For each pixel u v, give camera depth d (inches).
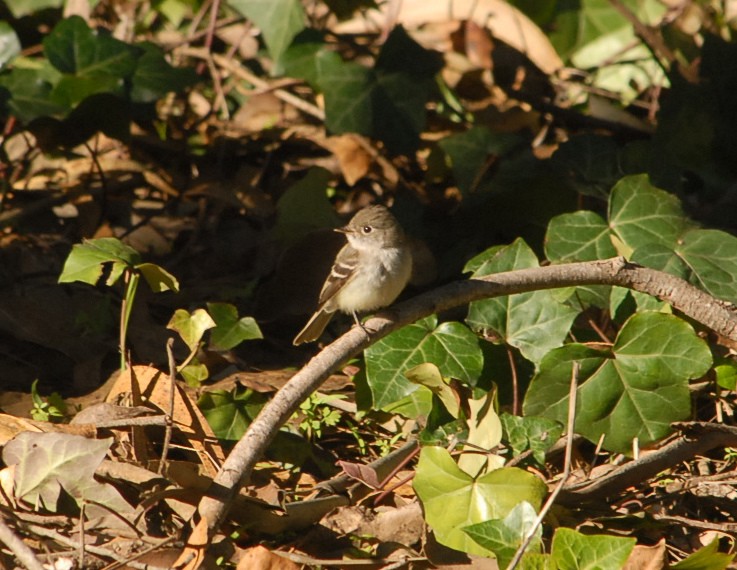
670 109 548.7
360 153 580.7
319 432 374.6
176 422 346.6
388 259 406.6
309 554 311.4
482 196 515.8
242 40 648.4
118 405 359.3
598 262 373.1
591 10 687.7
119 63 517.7
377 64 553.0
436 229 524.7
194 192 551.2
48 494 305.0
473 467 332.5
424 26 658.8
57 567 280.2
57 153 549.0
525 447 343.9
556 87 675.4
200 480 304.3
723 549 327.0
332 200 577.3
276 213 547.5
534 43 656.4
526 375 392.8
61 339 433.4
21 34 610.2
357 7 609.9
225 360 435.2
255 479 349.7
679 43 614.2
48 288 465.4
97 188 550.6
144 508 295.9
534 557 283.4
